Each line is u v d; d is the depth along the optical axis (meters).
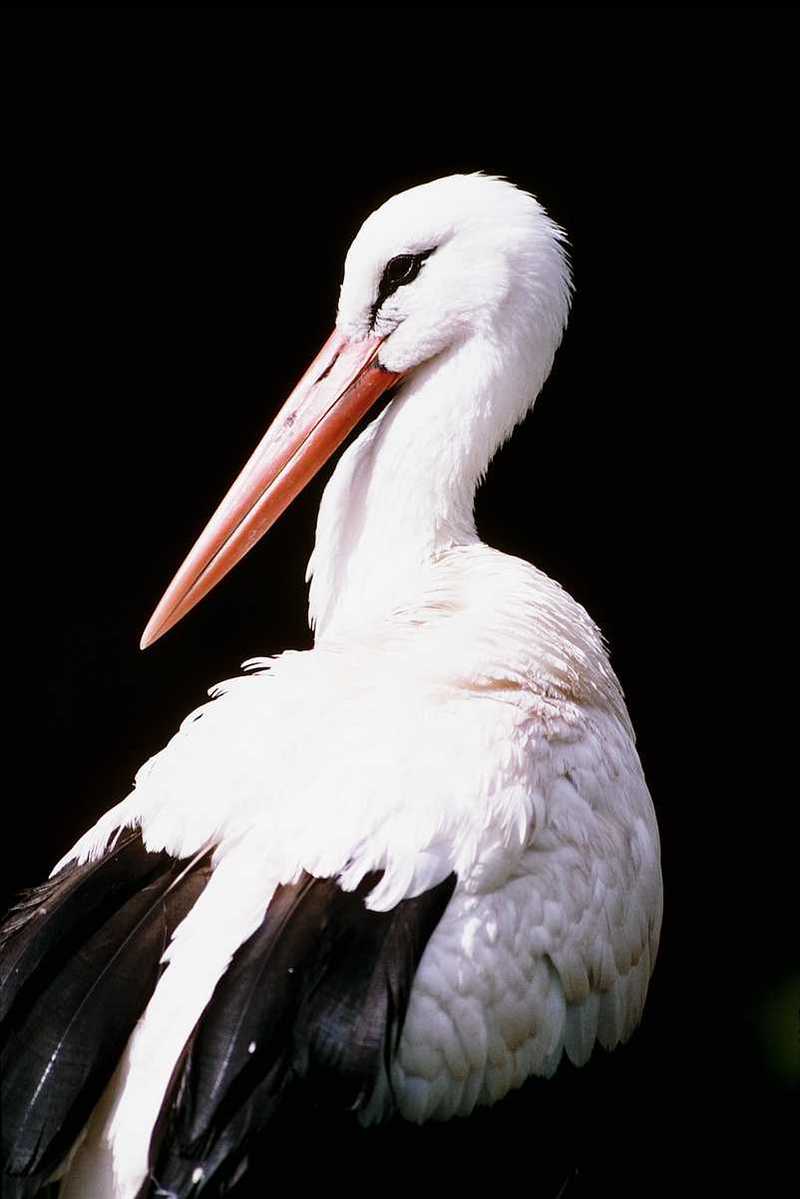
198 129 11.17
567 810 4.82
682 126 11.48
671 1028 9.99
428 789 4.52
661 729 11.35
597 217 11.63
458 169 11.36
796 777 11.27
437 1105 4.34
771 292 11.78
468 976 4.37
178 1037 4.16
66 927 4.41
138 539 11.18
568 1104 4.83
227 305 11.42
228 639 10.84
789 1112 9.47
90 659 10.82
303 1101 4.07
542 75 11.30
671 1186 9.25
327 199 11.36
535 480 11.75
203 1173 3.92
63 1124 4.07
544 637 5.23
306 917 4.26
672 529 11.74
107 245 11.26
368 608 5.83
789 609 11.62
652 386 11.84
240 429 11.42
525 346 5.96
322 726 4.72
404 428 5.94
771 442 11.84
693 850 11.02
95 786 10.46
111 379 11.31
